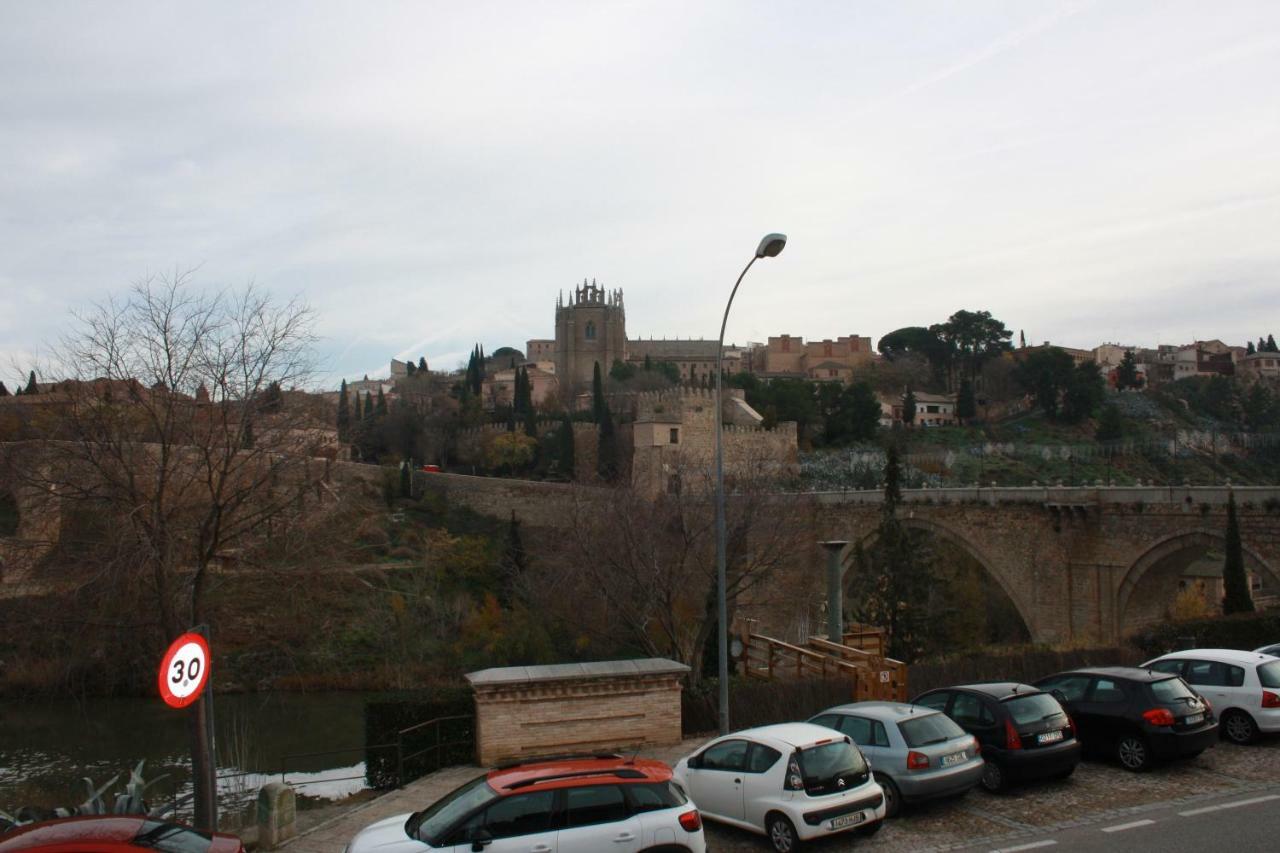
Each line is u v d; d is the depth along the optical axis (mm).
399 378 194375
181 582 19641
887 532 42531
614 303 189750
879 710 13922
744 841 12711
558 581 39219
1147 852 11336
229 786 24734
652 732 18359
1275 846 11312
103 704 35312
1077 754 14359
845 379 155250
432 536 65562
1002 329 152250
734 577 35625
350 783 26438
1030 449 103500
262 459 20562
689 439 82750
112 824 9500
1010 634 60438
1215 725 15312
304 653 32344
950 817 13250
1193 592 49250
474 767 17484
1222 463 96875
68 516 19844
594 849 10016
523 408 121562
